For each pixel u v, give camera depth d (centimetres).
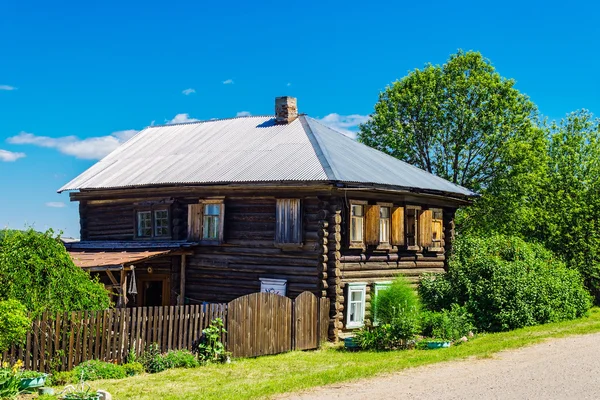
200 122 3172
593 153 4388
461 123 3784
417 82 3944
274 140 2611
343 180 2103
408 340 1912
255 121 2938
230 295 2366
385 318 2000
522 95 3916
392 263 2409
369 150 2800
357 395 1217
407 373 1436
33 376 1248
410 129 3900
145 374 1502
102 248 2523
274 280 2256
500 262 2392
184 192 2483
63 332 1417
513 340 1923
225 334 1733
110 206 2775
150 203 2605
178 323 1650
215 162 2544
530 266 2502
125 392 1290
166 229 2566
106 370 1439
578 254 3331
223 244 2386
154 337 1599
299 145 2478
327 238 2162
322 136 2597
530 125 3816
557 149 4434
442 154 3878
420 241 2536
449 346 1883
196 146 2816
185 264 2477
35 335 1365
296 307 1939
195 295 2452
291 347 1909
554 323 2362
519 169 3628
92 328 1473
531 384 1302
